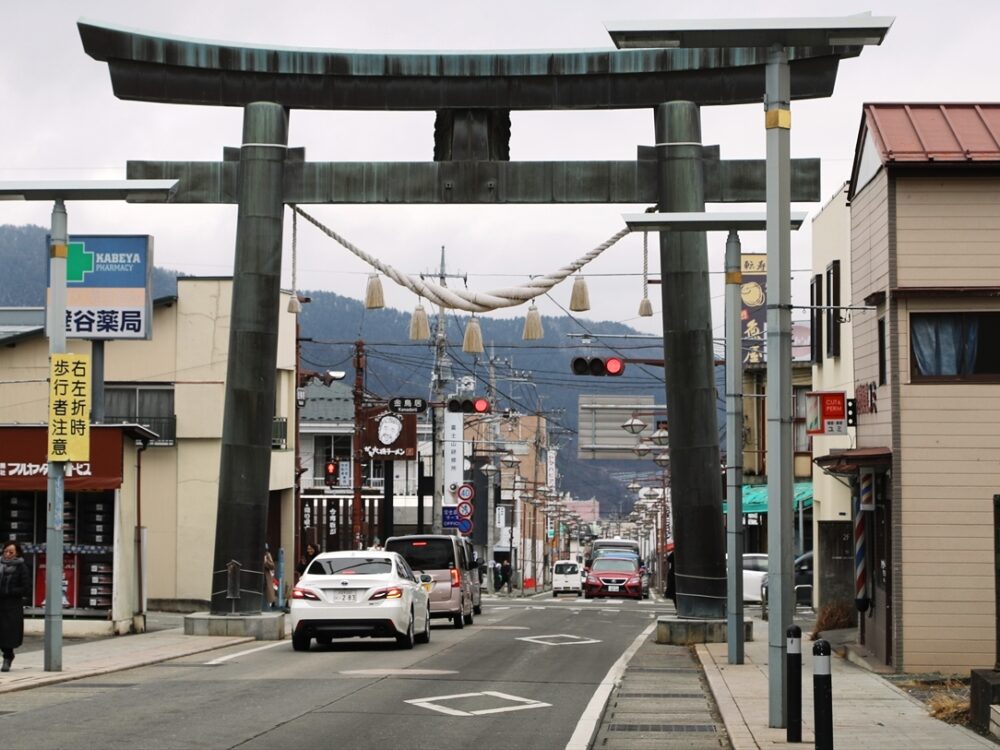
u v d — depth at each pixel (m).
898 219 24.27
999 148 24.23
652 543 150.50
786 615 16.06
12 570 22.66
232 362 30.64
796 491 52.41
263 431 30.73
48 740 15.12
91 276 34.81
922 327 24.17
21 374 48.50
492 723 17.00
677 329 30.31
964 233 24.17
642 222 23.58
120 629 31.77
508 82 30.30
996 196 24.23
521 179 30.53
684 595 30.58
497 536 97.06
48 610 22.84
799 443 54.84
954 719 16.86
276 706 18.38
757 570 52.12
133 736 15.47
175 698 19.30
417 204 30.61
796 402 55.16
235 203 30.86
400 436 56.16
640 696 20.47
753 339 52.91
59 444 23.08
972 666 23.48
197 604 47.66
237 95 30.55
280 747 14.84
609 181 30.50
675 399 30.41
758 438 62.31
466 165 30.48
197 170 30.86
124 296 34.75
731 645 24.94
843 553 33.84
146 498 48.12
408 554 37.34
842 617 33.09
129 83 30.34
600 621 41.62
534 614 47.31
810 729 16.12
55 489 23.06
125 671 23.50
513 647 29.39
